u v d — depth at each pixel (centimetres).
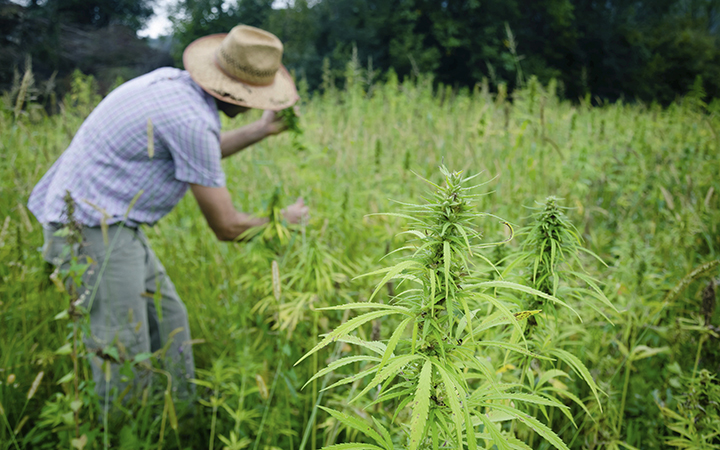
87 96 703
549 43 1952
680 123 546
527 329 145
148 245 269
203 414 265
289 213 266
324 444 231
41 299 301
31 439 226
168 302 274
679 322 209
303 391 259
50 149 454
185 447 253
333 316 256
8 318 273
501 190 365
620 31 2155
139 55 2225
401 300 106
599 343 226
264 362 238
